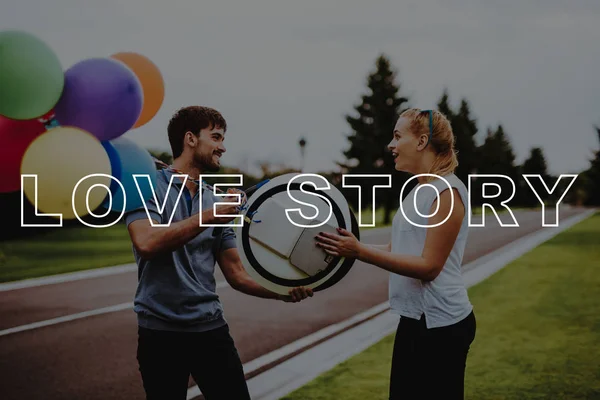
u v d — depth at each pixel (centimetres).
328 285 271
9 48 201
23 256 1581
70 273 1253
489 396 440
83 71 220
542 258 1394
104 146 238
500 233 2562
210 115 278
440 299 253
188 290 264
